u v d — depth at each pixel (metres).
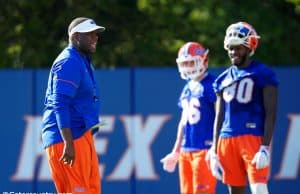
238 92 28.38
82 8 54.22
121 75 39.69
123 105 39.69
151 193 39.62
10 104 39.78
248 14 50.25
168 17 51.78
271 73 28.22
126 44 53.88
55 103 26.06
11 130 39.81
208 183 31.89
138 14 54.75
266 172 28.19
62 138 26.34
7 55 53.94
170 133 39.53
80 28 26.81
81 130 26.52
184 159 32.47
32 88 39.81
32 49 54.16
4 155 39.78
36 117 39.81
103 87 39.69
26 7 54.47
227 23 50.09
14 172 39.78
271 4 52.16
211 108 32.09
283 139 39.41
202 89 32.16
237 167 28.69
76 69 26.30
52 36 54.53
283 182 39.38
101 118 39.66
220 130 29.14
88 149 26.59
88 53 27.14
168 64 52.47
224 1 50.59
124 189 39.62
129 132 39.66
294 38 51.44
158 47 52.91
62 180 26.78
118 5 54.69
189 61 32.31
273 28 50.41
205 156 31.89
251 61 28.67
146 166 39.62
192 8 51.09
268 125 28.03
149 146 39.62
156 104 39.62
